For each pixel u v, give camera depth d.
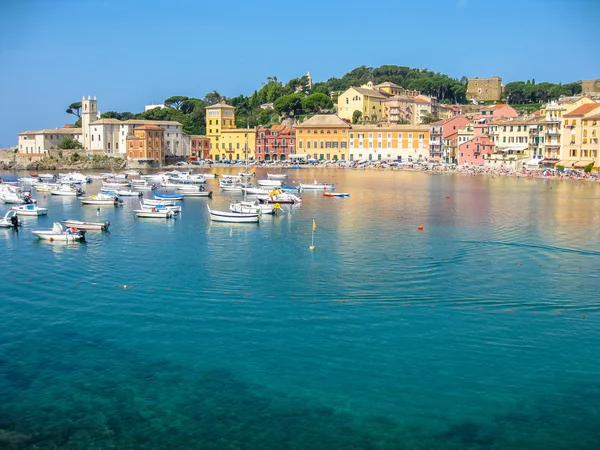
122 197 163.88
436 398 45.88
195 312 61.62
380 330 57.28
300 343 54.44
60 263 80.81
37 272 76.25
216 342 54.66
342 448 40.41
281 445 40.62
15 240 95.88
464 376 48.94
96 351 52.94
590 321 60.00
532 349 53.62
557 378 48.72
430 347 53.81
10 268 78.25
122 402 45.16
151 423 42.75
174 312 61.66
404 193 172.25
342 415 43.78
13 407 44.47
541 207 137.75
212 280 72.50
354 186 195.62
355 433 41.88
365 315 60.94
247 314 61.09
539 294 67.81
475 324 58.94
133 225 112.44
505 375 49.12
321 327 57.88
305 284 70.94
